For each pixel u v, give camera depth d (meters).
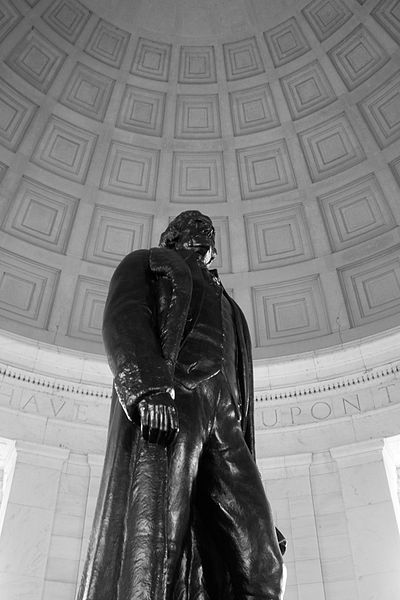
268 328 19.25
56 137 19.95
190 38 20.52
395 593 13.46
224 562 3.89
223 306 4.96
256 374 17.59
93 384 17.06
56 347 17.19
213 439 4.14
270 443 16.53
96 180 20.30
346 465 15.54
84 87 20.20
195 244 5.34
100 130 20.41
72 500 15.16
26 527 14.34
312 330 18.88
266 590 3.69
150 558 3.33
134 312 4.14
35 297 18.70
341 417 16.39
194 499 3.93
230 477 4.04
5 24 18.69
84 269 19.55
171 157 20.83
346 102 19.89
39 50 19.41
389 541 14.12
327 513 15.09
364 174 19.61
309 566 14.46
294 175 20.47
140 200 20.47
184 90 20.78
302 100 20.47
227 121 20.86
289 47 20.36
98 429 16.44
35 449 15.45
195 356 4.28
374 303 18.50
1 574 13.58
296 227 20.28
